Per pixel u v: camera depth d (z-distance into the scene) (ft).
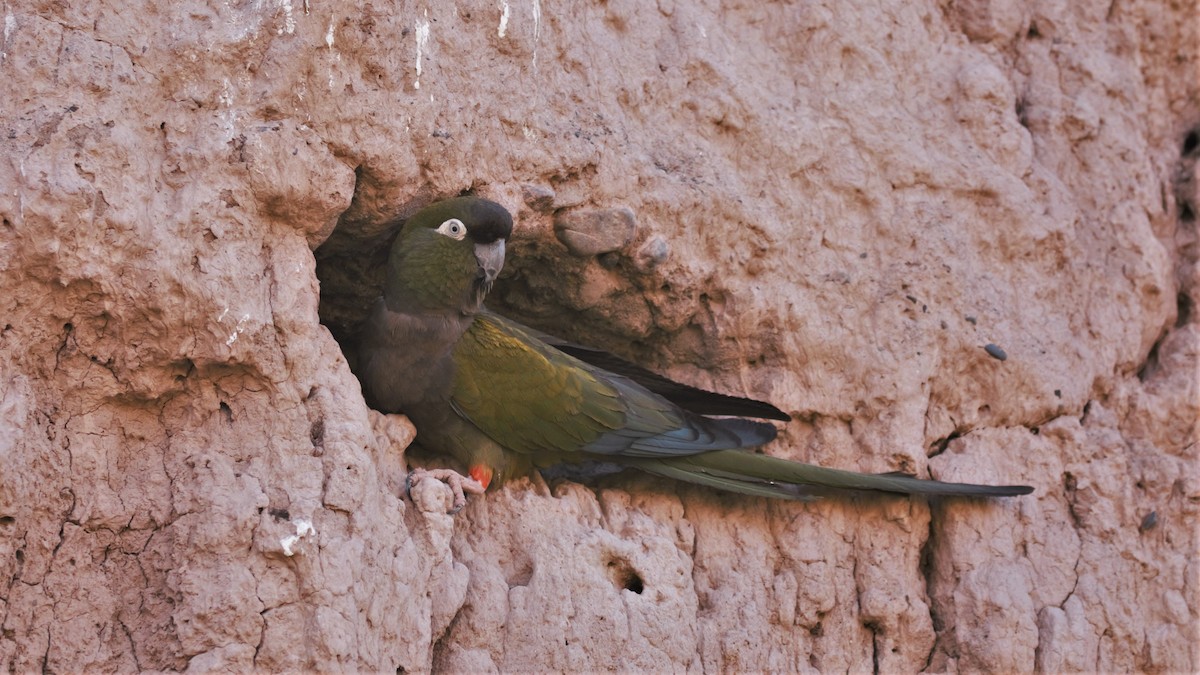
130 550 26.66
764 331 36.65
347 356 34.88
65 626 25.76
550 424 32.91
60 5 26.86
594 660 30.78
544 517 32.17
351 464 27.78
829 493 36.58
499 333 32.91
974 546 36.94
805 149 37.78
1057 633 36.17
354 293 35.14
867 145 38.68
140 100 27.35
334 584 26.45
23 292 25.67
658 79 36.27
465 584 29.68
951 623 36.40
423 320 32.17
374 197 30.94
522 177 33.06
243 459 27.55
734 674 33.86
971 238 39.29
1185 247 43.83
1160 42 45.01
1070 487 38.65
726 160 36.78
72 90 26.37
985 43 42.45
